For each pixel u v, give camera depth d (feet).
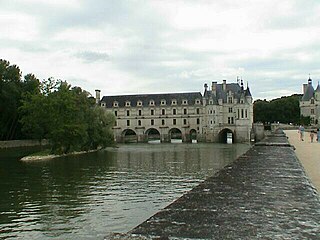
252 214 31.81
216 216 30.86
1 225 107.55
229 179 54.44
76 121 367.45
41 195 150.30
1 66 450.71
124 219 113.19
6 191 159.74
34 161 298.15
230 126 615.57
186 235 25.03
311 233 26.17
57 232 100.53
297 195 41.47
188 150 419.33
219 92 643.45
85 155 359.66
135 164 270.46
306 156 152.46
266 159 90.07
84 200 140.15
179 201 37.50
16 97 443.32
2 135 454.81
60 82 372.17
